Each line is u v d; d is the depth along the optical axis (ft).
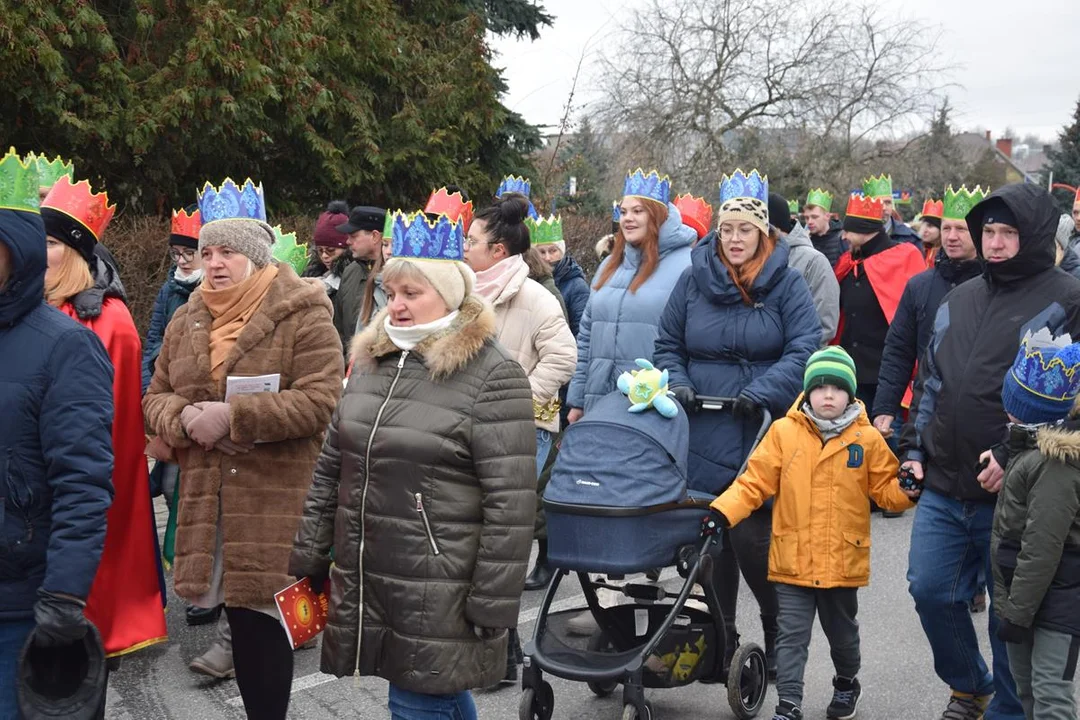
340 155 46.96
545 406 19.27
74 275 13.62
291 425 13.76
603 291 19.58
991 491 13.01
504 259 18.89
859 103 100.58
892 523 26.81
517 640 16.90
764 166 97.86
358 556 10.88
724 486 15.88
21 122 38.17
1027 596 11.92
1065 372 11.94
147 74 40.14
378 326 11.35
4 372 10.00
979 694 14.70
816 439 14.99
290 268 14.78
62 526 9.98
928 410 14.40
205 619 19.65
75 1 36.14
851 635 15.33
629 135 96.78
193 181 44.73
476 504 10.76
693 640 14.74
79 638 9.98
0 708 10.11
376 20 49.21
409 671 10.59
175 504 18.67
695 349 16.38
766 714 15.69
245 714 15.72
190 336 14.37
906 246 28.55
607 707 16.06
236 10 39.88
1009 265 13.56
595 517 13.71
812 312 15.99
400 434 10.68
